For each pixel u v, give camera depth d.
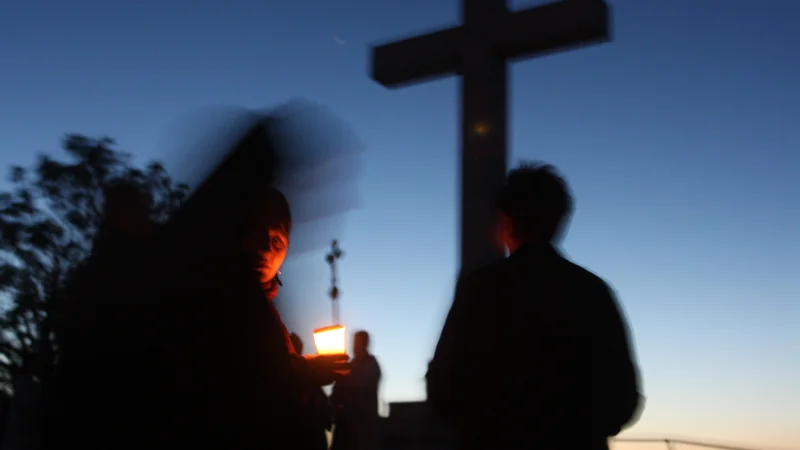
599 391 2.10
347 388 6.12
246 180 1.47
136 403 1.35
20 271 13.37
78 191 14.10
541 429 2.05
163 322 1.37
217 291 1.39
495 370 2.11
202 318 1.38
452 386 2.16
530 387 2.08
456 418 2.19
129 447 1.34
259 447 1.37
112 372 1.36
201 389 1.35
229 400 1.36
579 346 2.11
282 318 1.64
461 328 2.18
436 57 5.51
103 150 14.20
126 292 1.39
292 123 1.49
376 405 6.08
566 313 2.13
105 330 1.37
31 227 14.01
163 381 1.35
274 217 1.49
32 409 1.51
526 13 5.27
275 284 1.61
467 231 4.95
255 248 1.49
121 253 1.43
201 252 1.42
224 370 1.37
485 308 2.16
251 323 1.40
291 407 1.41
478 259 4.85
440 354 2.19
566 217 2.35
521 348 2.11
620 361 2.15
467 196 5.05
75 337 1.39
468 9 5.46
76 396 1.36
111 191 1.48
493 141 5.15
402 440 5.71
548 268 2.20
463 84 5.34
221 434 1.35
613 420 2.12
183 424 1.35
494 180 5.06
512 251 2.34
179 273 1.40
